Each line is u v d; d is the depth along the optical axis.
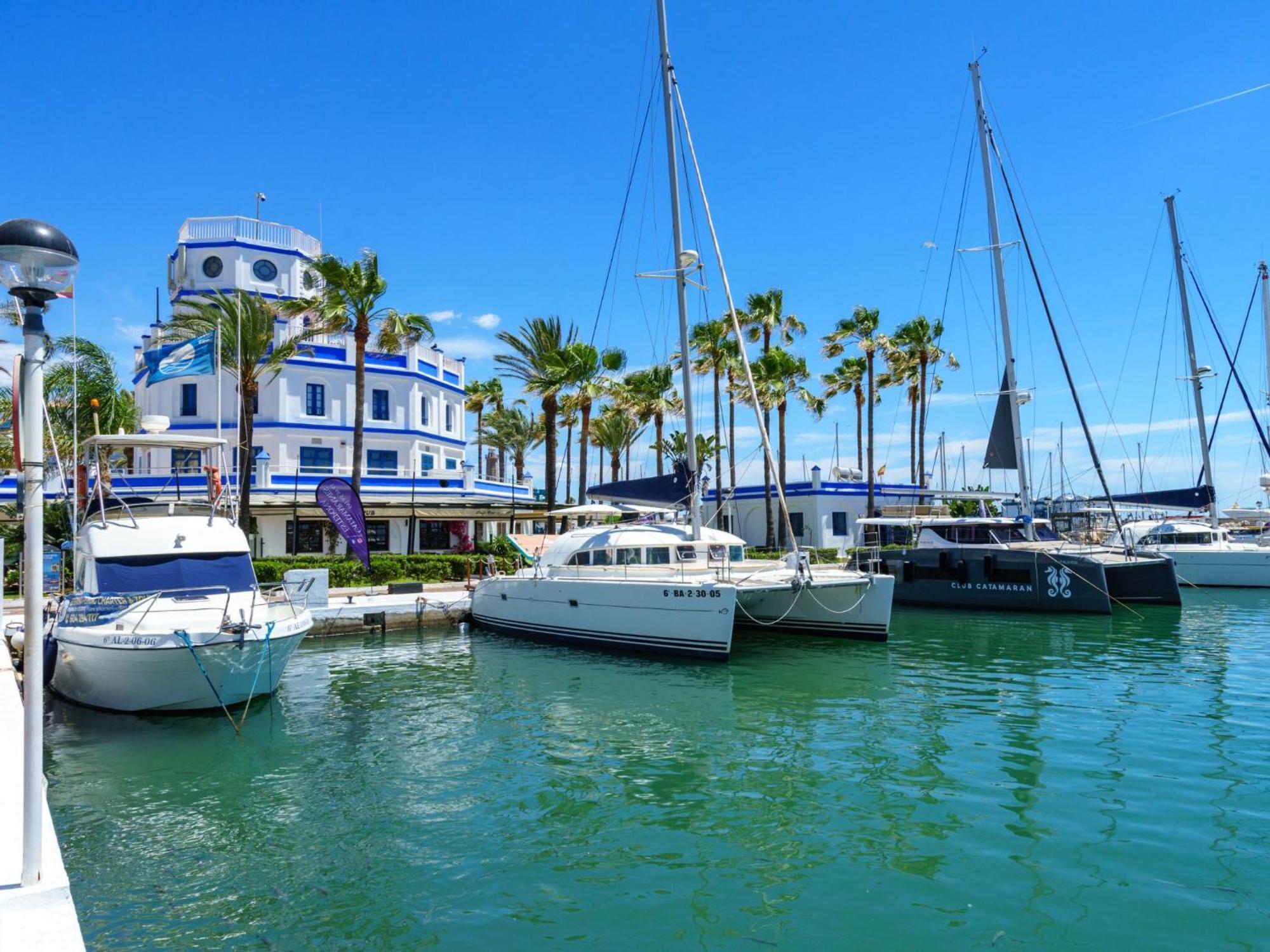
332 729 11.27
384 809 8.16
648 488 18.33
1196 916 5.71
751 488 47.62
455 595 24.30
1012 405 24.42
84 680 12.16
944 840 7.12
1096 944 5.36
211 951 5.48
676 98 18.94
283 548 32.88
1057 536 28.53
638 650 16.72
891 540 30.39
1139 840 7.02
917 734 10.58
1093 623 20.66
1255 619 21.20
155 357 17.22
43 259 4.52
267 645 11.95
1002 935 5.49
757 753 9.89
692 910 5.96
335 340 37.09
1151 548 30.11
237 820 7.91
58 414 24.84
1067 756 9.45
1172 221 32.19
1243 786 8.37
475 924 5.80
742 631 19.95
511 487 38.22
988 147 24.91
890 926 5.66
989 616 22.33
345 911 6.02
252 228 37.88
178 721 11.68
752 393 17.89
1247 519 43.97
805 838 7.26
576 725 11.39
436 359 40.72
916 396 52.12
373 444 36.12
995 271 24.77
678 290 18.48
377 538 35.03
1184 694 12.62
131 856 7.08
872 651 17.08
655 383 43.12
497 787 8.78
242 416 28.50
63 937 4.06
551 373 31.33
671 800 8.30
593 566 18.25
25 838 4.54
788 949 5.39
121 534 13.62
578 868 6.73
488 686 14.02
